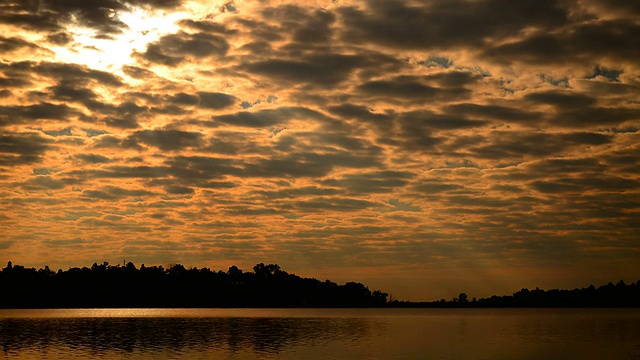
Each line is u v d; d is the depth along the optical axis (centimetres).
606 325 16275
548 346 9319
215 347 9231
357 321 19638
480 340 10525
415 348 8962
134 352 8512
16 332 12875
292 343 9931
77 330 13688
